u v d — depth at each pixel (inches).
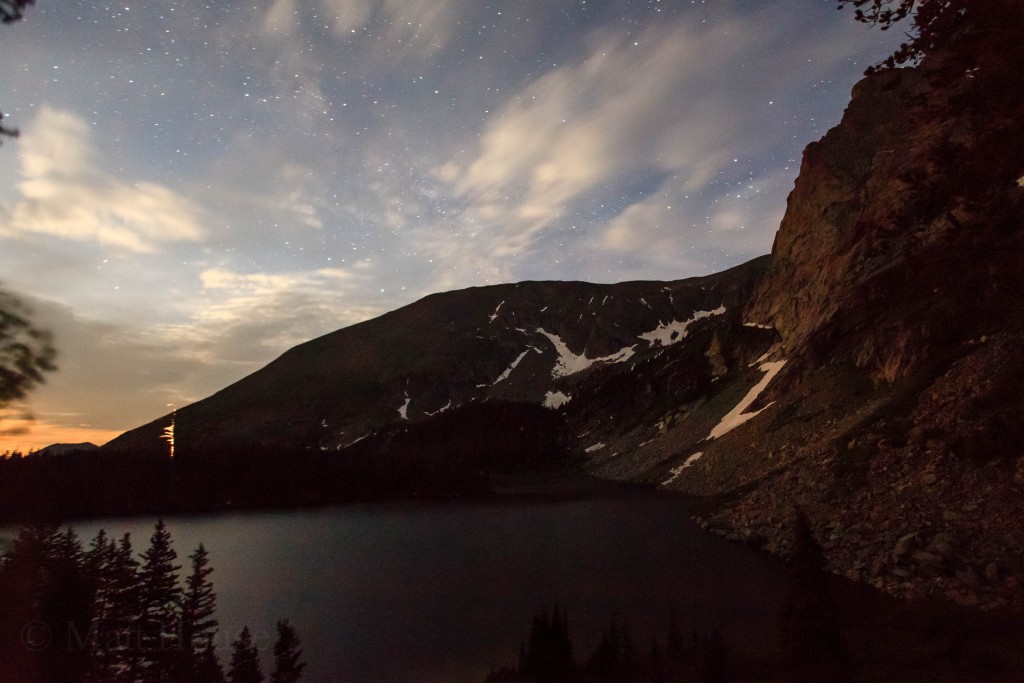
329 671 1083.3
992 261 549.0
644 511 2438.5
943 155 556.7
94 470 4222.4
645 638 1037.8
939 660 458.0
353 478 4830.2
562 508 3056.1
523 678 813.9
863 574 1048.2
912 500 1173.7
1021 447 1088.2
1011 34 482.0
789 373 2679.6
